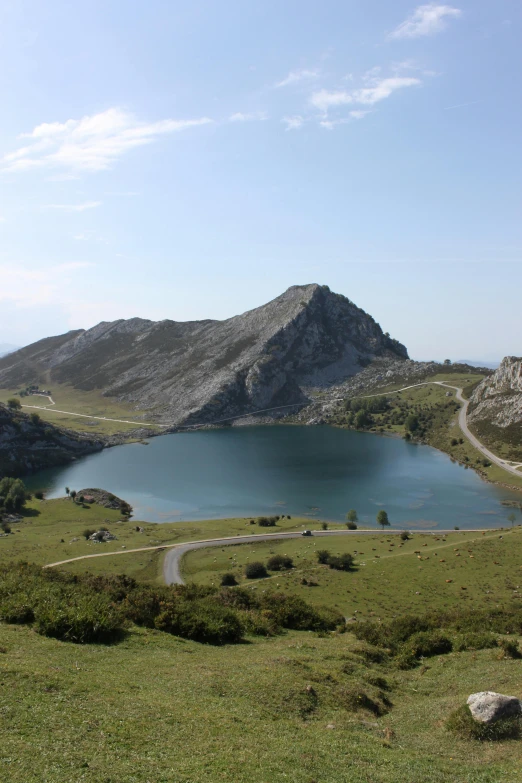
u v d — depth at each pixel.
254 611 53.25
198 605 44.75
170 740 19.36
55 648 29.05
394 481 196.50
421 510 159.62
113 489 194.00
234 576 97.75
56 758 16.50
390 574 92.94
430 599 78.88
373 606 76.69
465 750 21.98
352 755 20.58
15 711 19.27
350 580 90.62
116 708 21.39
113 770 16.36
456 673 34.25
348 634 47.84
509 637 44.78
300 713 24.72
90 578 53.56
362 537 127.88
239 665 31.33
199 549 118.12
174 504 172.88
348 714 25.56
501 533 119.62
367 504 167.50
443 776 19.58
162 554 114.12
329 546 118.25
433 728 24.78
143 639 35.22
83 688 23.02
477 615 54.47
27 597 36.62
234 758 18.59
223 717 22.47
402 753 21.73
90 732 18.78
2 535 130.00
